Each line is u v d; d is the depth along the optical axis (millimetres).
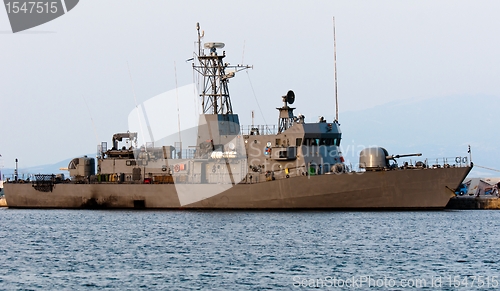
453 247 147750
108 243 159000
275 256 139125
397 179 195375
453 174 195875
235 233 167375
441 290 114312
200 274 124562
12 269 131625
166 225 184500
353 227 173125
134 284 118500
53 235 173500
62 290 115688
